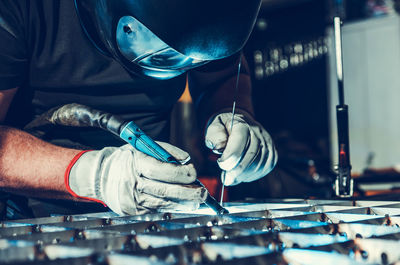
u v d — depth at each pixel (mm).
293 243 565
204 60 925
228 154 1075
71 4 1118
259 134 1229
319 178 2975
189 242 511
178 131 3258
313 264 467
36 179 980
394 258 503
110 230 671
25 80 1162
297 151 4508
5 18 1022
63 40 1120
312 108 6102
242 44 868
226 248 505
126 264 455
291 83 6121
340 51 1310
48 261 449
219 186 1955
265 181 2854
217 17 800
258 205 992
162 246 526
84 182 950
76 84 1173
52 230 709
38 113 1219
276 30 5797
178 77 1320
